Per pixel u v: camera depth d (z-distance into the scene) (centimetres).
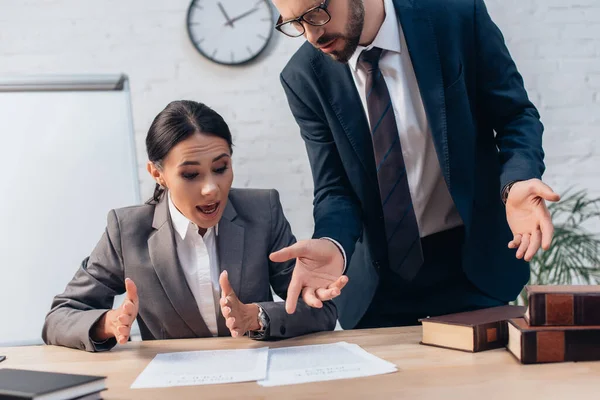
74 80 230
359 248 150
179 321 137
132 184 228
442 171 130
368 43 130
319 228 130
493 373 93
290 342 120
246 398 86
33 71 273
